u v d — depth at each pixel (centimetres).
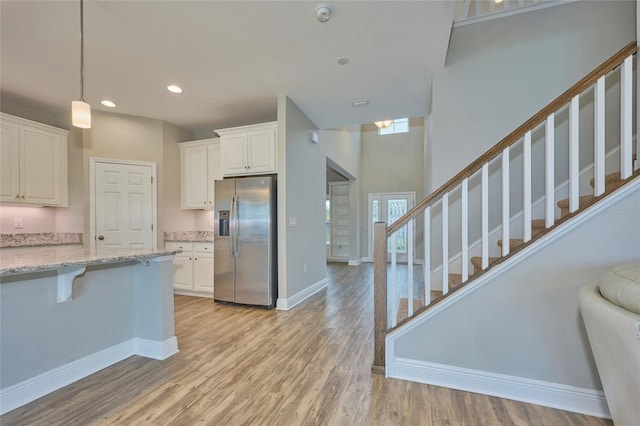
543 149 282
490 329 188
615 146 263
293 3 207
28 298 183
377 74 312
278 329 306
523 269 181
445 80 306
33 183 371
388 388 197
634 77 226
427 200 206
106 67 293
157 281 243
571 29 273
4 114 343
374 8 214
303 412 174
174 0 201
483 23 296
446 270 202
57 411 173
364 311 368
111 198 419
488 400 183
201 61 284
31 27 228
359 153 834
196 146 476
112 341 233
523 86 285
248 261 385
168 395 190
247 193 386
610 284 123
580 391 171
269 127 384
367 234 849
